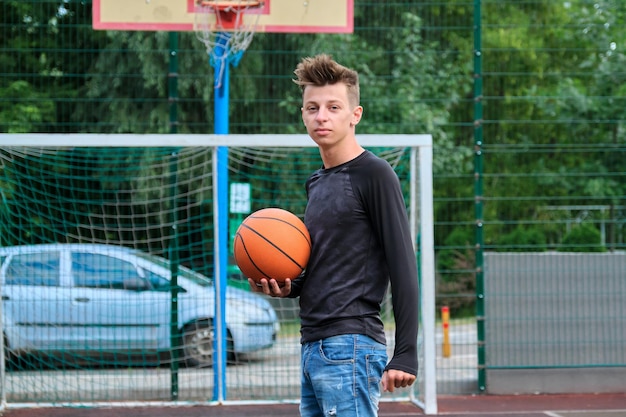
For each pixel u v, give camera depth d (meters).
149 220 15.33
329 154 4.65
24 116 13.23
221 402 10.97
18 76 12.73
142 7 11.27
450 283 16.12
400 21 15.84
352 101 4.64
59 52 13.15
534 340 12.05
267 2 11.38
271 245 4.64
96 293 12.05
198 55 16.48
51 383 11.76
